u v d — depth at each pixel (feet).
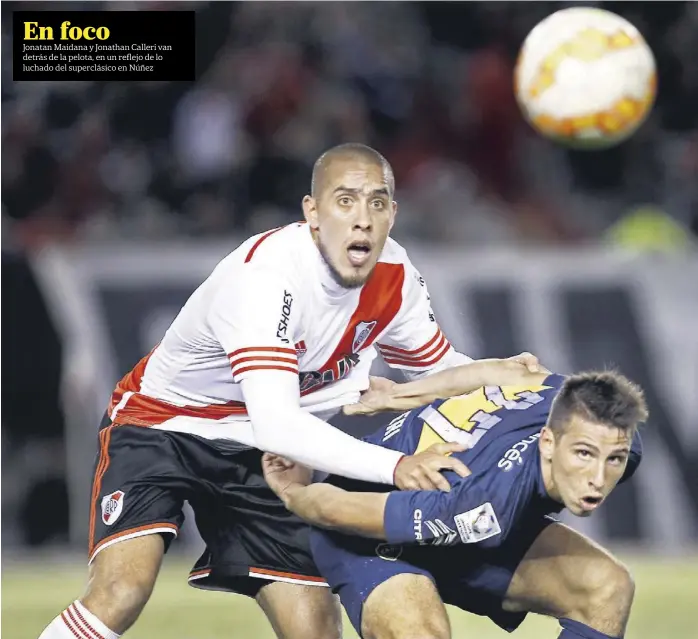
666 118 155.43
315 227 52.90
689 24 156.04
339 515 47.78
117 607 51.39
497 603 49.98
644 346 115.55
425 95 153.38
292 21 152.15
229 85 146.82
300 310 52.60
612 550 110.73
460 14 156.35
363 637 47.11
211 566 57.31
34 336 111.45
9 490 110.93
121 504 53.88
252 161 144.46
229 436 56.49
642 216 139.95
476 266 115.14
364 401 55.01
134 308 112.88
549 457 45.29
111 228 135.85
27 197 141.18
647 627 78.02
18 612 84.33
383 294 55.93
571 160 153.79
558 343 114.62
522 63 75.51
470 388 53.42
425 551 48.85
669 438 113.80
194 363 55.67
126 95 144.25
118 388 59.31
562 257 116.16
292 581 56.24
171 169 144.15
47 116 143.54
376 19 155.43
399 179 148.87
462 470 46.65
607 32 73.72
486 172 152.87
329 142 147.33
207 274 114.32
